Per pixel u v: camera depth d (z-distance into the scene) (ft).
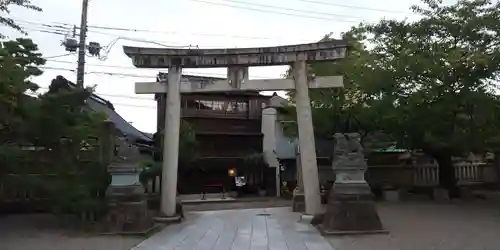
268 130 106.32
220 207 66.03
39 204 46.24
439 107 49.49
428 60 48.83
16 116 36.22
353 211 32.96
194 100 105.91
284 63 45.91
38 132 37.47
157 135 81.46
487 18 47.52
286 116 80.43
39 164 39.14
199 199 85.56
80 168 39.40
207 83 45.78
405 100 52.54
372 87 53.98
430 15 53.72
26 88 36.50
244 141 107.14
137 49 44.91
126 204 34.60
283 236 33.14
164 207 43.06
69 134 38.78
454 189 61.36
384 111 53.72
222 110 107.76
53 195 37.60
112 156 44.96
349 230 32.50
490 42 47.80
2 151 33.81
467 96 46.83
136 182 35.91
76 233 33.99
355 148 34.81
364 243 28.86
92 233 33.76
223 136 105.60
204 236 33.71
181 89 45.55
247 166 102.22
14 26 38.88
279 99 107.96
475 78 47.42
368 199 33.24
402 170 69.92
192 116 104.12
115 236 33.06
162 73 65.57
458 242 28.30
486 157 69.97
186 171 99.96
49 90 40.86
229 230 36.96
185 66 45.80
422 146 59.62
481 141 51.96
